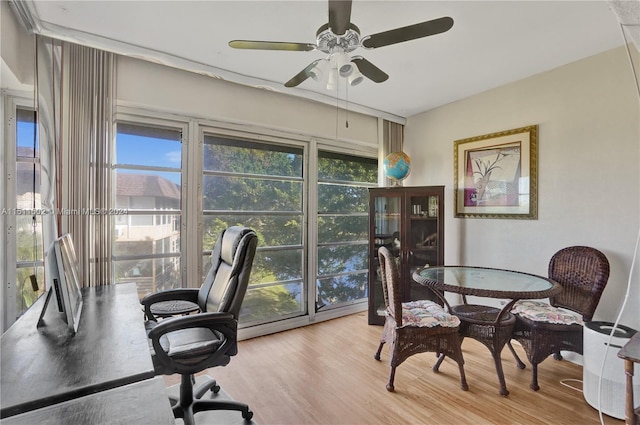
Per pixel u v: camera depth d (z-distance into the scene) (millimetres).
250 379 2359
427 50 2443
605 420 1899
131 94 2520
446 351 2291
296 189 3588
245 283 1771
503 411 1985
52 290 1619
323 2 1872
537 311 2371
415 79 2977
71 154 2254
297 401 2090
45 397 932
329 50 1829
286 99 3346
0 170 2193
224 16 2002
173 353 1615
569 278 2553
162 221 2766
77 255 2264
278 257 3461
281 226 3482
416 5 1907
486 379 2367
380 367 2549
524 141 2963
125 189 2611
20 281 2256
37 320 1571
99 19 2010
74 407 885
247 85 2943
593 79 2547
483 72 2842
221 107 2945
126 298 1976
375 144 4090
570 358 2672
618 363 1892
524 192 2969
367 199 4227
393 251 3648
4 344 1297
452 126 3602
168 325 1548
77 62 2279
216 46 2361
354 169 4098
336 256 3947
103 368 1104
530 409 2006
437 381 2338
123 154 2602
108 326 1506
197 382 2291
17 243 2250
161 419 835
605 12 1977
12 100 2244
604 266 2344
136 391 973
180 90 2738
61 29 2064
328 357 2732
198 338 1838
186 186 2871
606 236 2484
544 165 2846
